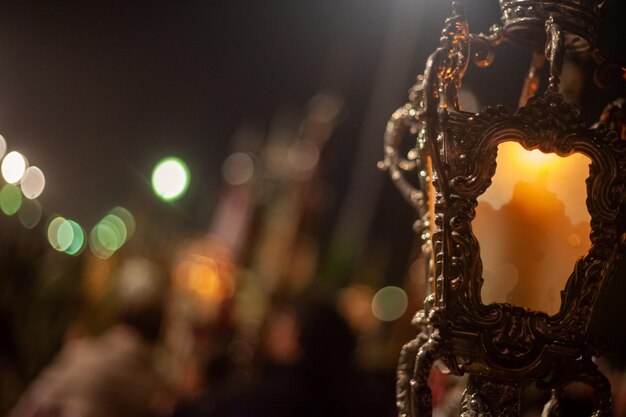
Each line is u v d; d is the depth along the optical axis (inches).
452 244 36.6
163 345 134.5
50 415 108.0
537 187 37.5
